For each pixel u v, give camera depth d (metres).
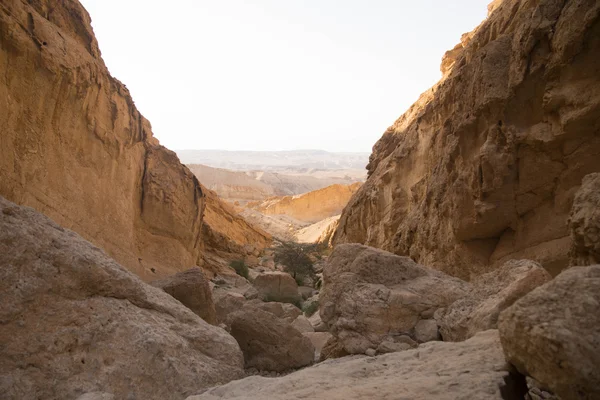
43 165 13.84
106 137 18.05
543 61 9.55
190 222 25.48
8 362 3.92
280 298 20.53
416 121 21.11
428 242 13.77
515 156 10.11
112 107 18.47
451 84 16.05
